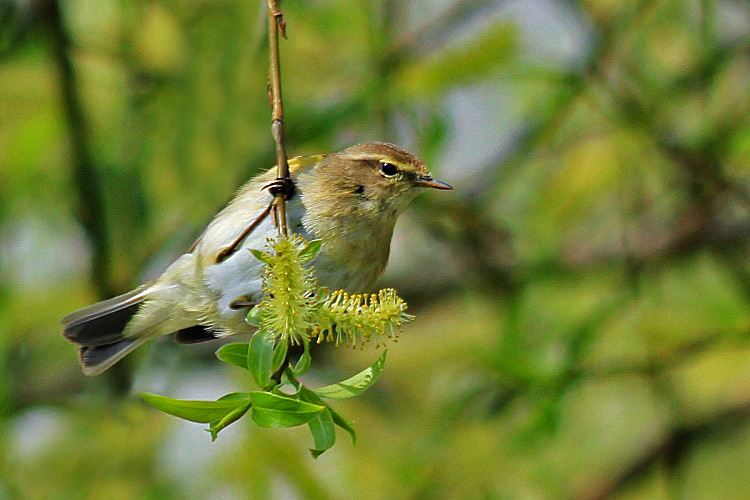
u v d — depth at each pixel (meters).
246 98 10.94
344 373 12.54
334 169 8.09
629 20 11.55
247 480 10.70
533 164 13.07
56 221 11.94
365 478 11.27
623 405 12.73
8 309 11.56
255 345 5.56
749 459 12.76
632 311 11.95
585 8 11.57
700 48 11.84
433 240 12.81
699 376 12.86
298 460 10.74
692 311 11.83
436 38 11.56
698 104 12.48
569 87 11.66
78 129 10.90
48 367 12.12
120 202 11.27
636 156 12.18
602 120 12.73
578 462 12.37
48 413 11.98
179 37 11.11
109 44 11.23
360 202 8.07
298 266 5.69
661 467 12.14
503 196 13.05
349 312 5.70
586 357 11.06
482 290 12.34
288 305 5.61
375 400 12.31
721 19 12.60
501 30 10.99
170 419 11.65
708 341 11.18
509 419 10.96
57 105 11.20
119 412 11.73
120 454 11.62
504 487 11.33
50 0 10.55
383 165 8.11
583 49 11.55
